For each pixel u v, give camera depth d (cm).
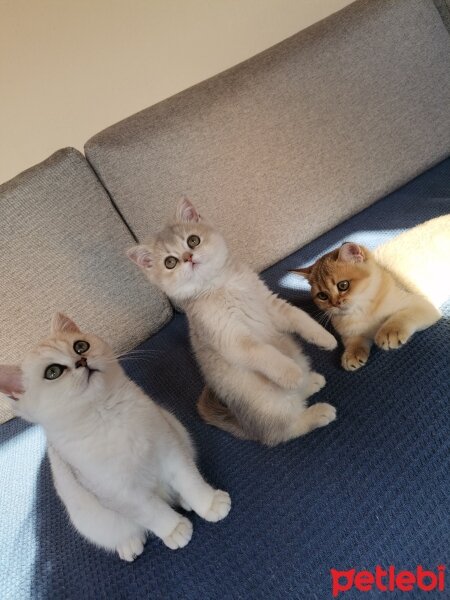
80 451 38
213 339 46
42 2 68
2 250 56
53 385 38
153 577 39
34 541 46
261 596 35
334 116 65
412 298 49
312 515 38
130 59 75
